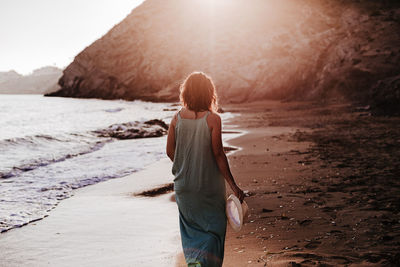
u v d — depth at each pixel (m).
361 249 2.92
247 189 5.38
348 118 19.16
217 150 2.31
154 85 74.38
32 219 4.32
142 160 8.80
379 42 41.19
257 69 54.75
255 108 35.69
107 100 75.81
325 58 47.12
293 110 29.27
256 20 71.88
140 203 5.00
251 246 3.14
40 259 3.12
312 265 2.59
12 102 65.25
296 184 5.55
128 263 2.96
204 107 2.34
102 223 4.13
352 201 4.43
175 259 3.01
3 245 3.48
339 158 7.66
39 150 10.24
